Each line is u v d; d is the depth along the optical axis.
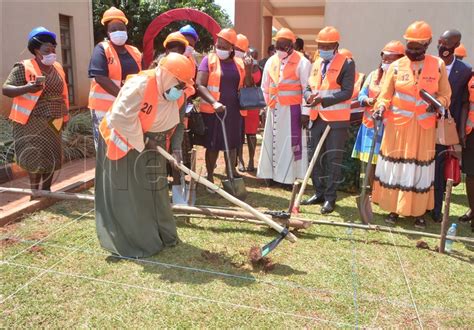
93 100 4.68
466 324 3.02
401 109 4.52
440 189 4.88
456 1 7.63
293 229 4.49
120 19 4.60
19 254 3.76
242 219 4.46
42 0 8.43
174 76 3.32
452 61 4.71
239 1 10.52
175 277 3.49
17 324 2.85
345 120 4.98
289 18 17.69
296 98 5.73
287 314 3.05
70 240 4.09
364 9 8.01
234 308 3.10
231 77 5.53
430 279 3.60
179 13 7.95
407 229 4.70
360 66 8.20
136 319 2.95
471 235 4.60
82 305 3.08
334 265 3.79
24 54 7.92
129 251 3.78
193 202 4.79
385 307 3.18
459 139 4.70
